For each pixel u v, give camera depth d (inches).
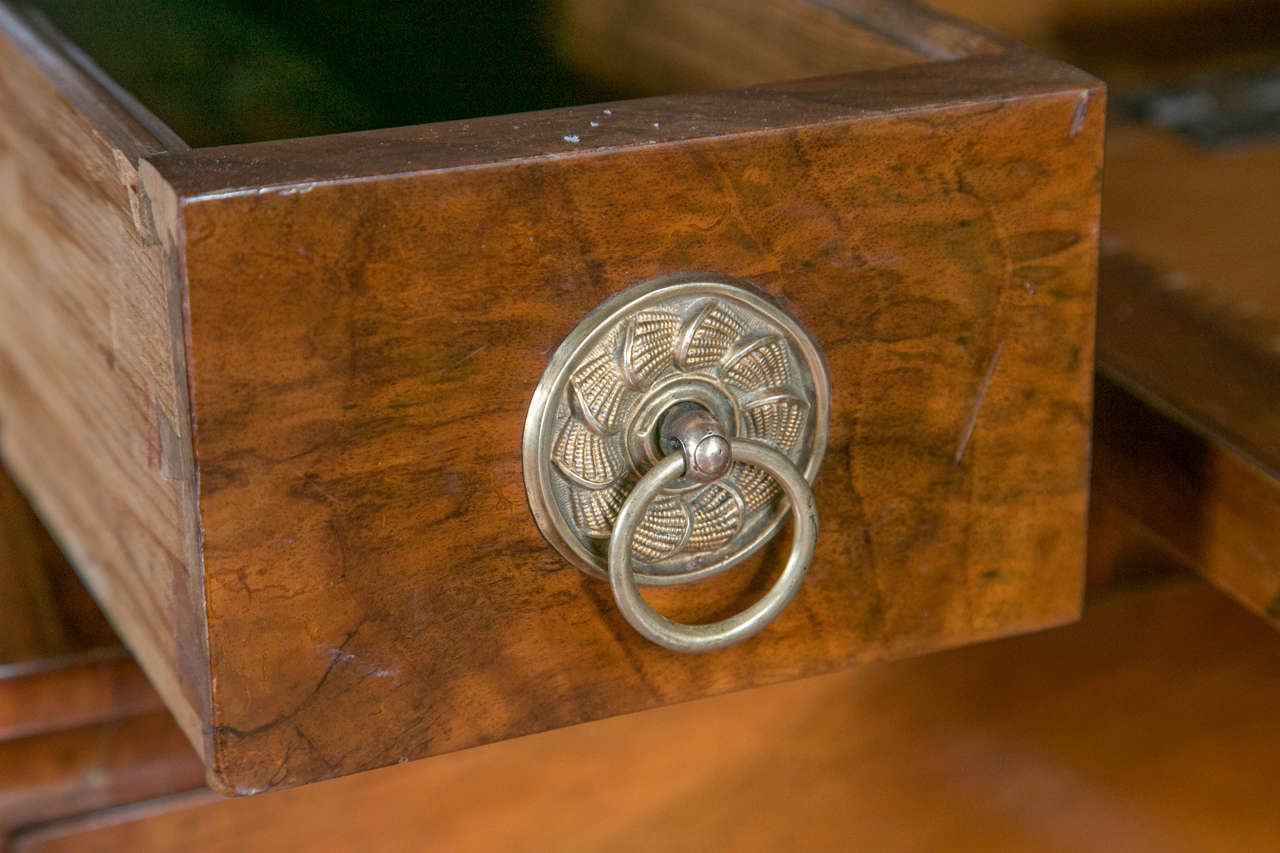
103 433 18.9
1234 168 24.0
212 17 22.0
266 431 17.0
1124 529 22.0
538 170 17.0
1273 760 22.5
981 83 18.1
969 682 21.8
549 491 17.5
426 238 16.9
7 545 21.2
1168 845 22.4
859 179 17.7
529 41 21.7
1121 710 22.2
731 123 17.5
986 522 18.7
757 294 17.7
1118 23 27.2
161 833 20.1
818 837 21.6
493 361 17.3
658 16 21.7
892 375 18.2
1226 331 21.3
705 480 17.4
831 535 18.4
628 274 17.4
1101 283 22.0
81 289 18.8
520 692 17.9
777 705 21.4
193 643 17.5
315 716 17.5
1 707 19.6
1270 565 19.6
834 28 20.3
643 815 21.3
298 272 16.8
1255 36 28.4
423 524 17.4
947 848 22.0
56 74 18.8
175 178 16.7
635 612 17.5
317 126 19.7
